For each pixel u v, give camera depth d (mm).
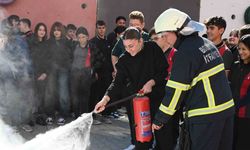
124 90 4090
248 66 3715
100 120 6254
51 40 5879
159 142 4062
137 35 3885
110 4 8781
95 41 6277
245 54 3654
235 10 9422
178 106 3162
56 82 5996
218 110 3141
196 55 3076
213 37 4277
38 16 6578
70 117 6289
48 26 6672
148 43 4051
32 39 5699
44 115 5930
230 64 4145
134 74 4008
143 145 3912
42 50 5746
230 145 3297
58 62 5930
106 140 5398
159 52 4020
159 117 3211
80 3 6871
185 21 3178
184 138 3283
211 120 3135
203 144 3176
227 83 3244
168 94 3133
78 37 6078
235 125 3703
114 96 4047
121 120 6598
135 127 3881
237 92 3719
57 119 6090
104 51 6328
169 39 3232
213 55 3158
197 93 3141
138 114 3820
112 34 6492
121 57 4074
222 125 3188
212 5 9086
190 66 3070
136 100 3822
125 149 5070
